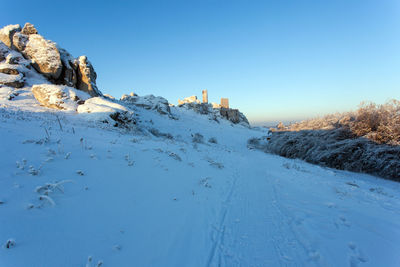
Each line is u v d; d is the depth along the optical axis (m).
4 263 1.92
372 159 10.96
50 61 21.91
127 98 47.12
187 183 6.19
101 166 4.92
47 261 2.14
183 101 73.75
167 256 2.99
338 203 5.81
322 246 3.58
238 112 77.44
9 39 22.17
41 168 3.79
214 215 4.68
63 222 2.75
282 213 4.99
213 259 3.15
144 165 6.18
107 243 2.77
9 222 2.35
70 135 6.89
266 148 26.19
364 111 14.17
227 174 8.85
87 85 26.14
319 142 15.71
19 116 9.06
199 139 26.05
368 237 3.92
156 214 4.00
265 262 3.15
